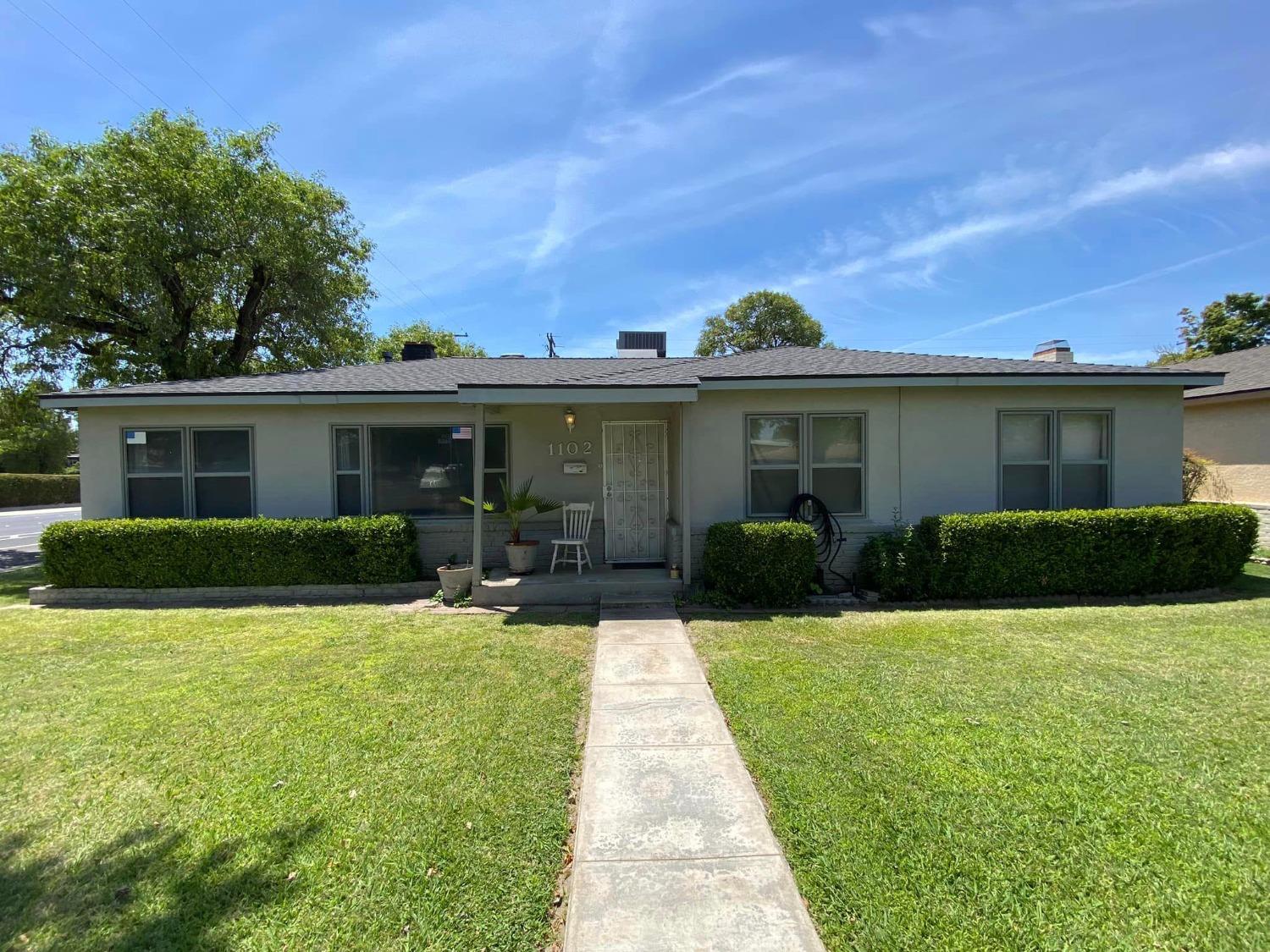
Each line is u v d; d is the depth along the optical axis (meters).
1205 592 7.33
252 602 7.54
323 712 4.09
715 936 2.07
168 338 13.48
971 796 2.91
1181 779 3.05
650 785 3.07
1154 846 2.53
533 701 4.26
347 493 8.48
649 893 2.29
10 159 11.65
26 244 11.05
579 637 5.88
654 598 7.30
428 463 8.58
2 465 32.25
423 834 2.71
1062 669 4.72
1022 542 7.10
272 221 14.20
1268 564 9.16
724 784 3.08
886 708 3.97
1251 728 3.63
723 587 7.05
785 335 33.41
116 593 7.70
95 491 8.27
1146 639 5.50
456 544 8.53
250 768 3.32
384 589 7.80
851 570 7.85
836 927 2.12
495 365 10.34
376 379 8.84
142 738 3.71
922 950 2.02
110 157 12.68
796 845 2.57
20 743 3.66
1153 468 8.02
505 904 2.29
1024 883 2.33
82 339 13.93
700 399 7.80
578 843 2.61
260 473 8.35
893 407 7.86
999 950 2.02
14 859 2.59
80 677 4.80
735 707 4.03
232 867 2.52
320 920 2.22
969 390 7.89
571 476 8.80
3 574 10.57
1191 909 2.19
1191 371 7.66
